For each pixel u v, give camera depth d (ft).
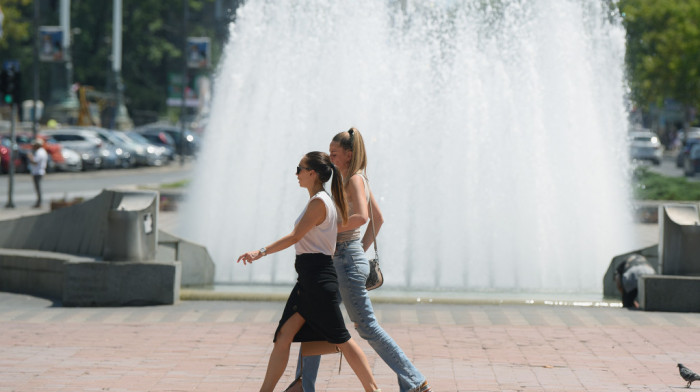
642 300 81.10
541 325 73.72
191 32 652.89
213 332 70.59
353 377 56.75
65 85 482.69
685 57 463.83
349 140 48.96
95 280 83.35
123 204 85.87
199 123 494.18
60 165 314.35
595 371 57.62
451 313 79.61
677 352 63.36
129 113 636.48
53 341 66.85
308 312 47.42
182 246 95.86
